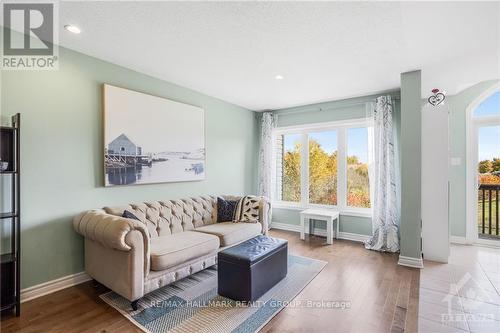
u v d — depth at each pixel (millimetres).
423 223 3350
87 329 1865
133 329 1871
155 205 3062
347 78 3361
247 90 3896
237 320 1984
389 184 3729
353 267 3061
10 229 2201
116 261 2146
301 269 2988
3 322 1937
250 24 2100
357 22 2064
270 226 5090
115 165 2859
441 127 3262
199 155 3922
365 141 4285
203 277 2770
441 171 3260
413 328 1899
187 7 1876
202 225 3492
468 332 1857
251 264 2201
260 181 5105
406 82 3148
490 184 4004
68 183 2533
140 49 2559
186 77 3352
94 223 2232
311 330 1868
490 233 4059
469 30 2176
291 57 2736
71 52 2555
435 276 2805
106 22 2074
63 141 2500
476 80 3490
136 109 3072
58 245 2467
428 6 1851
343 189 4457
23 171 2248
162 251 2309
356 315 2062
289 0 1790
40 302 2225
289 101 4523
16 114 2070
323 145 4715
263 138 5070
